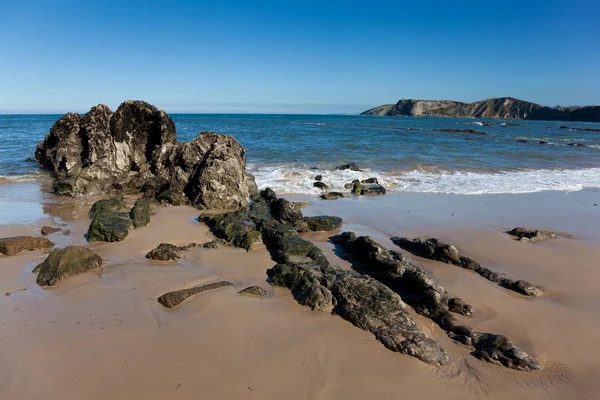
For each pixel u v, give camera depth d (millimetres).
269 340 7062
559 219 15492
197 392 5676
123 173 19328
